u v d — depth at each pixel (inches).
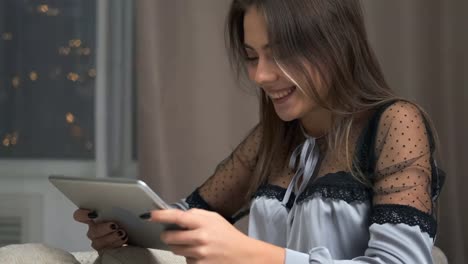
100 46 100.2
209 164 99.6
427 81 100.0
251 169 63.7
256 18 51.1
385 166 49.3
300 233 52.9
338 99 51.9
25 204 104.2
